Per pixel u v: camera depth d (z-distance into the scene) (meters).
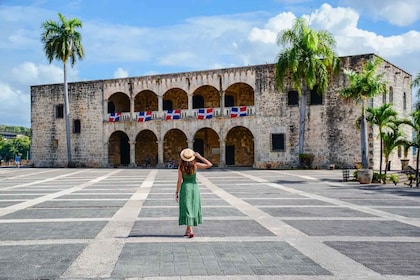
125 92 51.00
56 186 24.16
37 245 8.75
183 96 51.91
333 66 40.78
